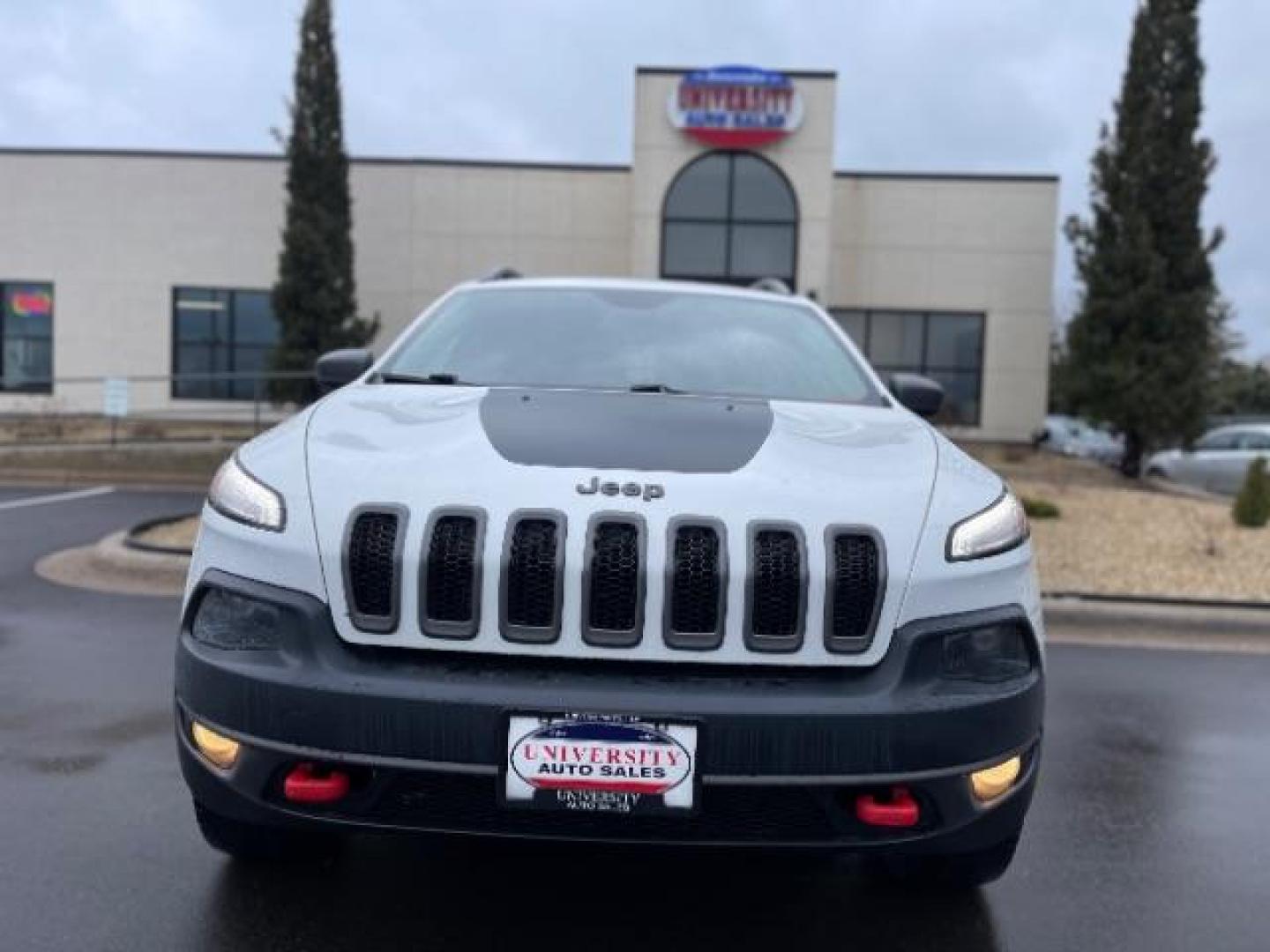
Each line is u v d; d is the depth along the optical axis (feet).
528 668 8.40
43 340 79.51
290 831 10.03
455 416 10.43
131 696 16.78
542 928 9.86
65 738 14.80
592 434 9.95
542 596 8.40
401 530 8.47
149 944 9.43
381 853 11.28
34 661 18.67
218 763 8.68
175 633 20.86
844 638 8.49
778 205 69.15
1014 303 76.23
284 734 8.29
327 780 8.32
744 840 8.27
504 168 76.13
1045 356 76.28
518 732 8.07
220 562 8.95
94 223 78.13
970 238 76.18
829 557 8.50
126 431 65.51
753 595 8.41
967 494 9.53
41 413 74.69
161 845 11.42
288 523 8.75
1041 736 9.21
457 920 9.95
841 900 10.61
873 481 9.34
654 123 68.74
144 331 78.38
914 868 10.50
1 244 78.54
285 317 67.31
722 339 13.85
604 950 9.51
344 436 9.82
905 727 8.24
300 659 8.42
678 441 9.91
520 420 10.33
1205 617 24.59
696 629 8.44
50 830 11.75
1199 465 62.80
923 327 77.25
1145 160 59.72
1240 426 66.28
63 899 10.19
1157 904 10.84
